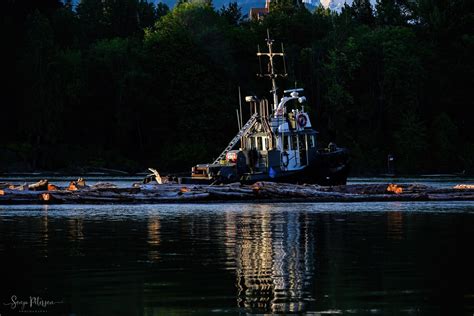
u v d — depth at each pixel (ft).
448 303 125.90
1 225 247.70
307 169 441.68
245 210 322.96
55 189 375.86
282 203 374.84
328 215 295.48
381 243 199.00
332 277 147.23
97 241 203.21
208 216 288.71
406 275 149.48
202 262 165.27
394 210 324.39
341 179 457.27
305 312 120.47
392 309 122.11
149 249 186.50
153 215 292.61
